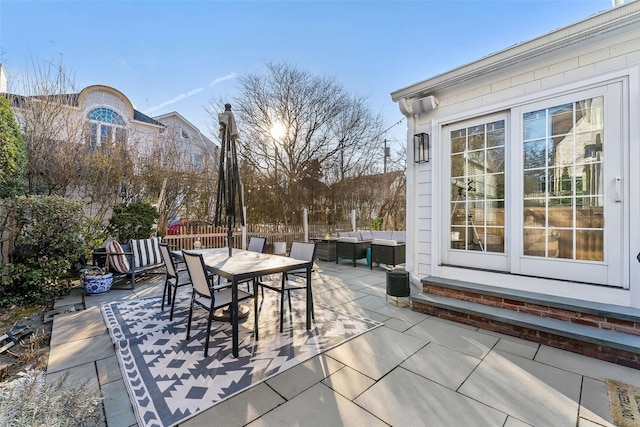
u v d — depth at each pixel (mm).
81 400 1579
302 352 2566
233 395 1945
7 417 1329
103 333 2971
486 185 3588
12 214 4102
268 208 10641
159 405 1832
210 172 8875
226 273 2656
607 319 2594
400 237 8359
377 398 1920
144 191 7352
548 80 3102
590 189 2861
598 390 2002
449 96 3887
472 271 3615
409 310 3738
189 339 2812
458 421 1701
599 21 2664
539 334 2750
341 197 12422
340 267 6977
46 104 5859
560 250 3035
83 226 4613
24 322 3373
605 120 2775
